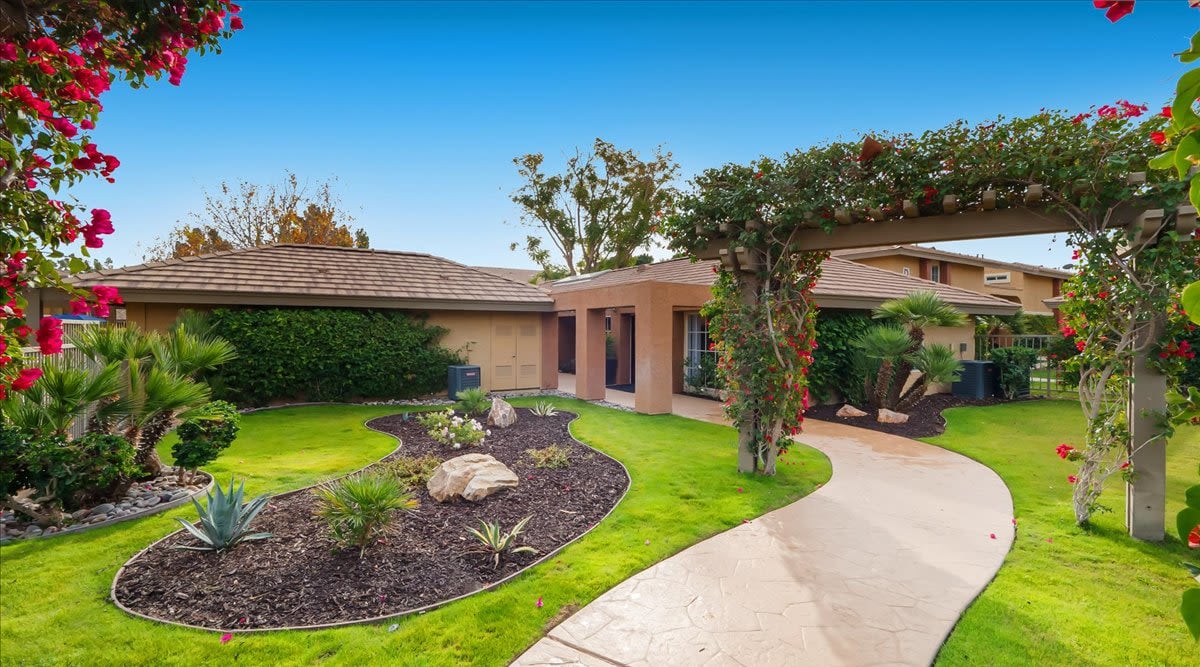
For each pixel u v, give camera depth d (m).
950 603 3.81
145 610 3.58
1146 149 4.25
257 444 8.21
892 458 7.82
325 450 7.83
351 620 3.52
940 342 14.76
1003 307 16.14
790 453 8.02
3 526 4.79
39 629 3.34
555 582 4.03
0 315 2.42
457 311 14.18
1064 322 5.41
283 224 27.36
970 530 5.11
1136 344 4.85
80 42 2.79
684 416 11.09
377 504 4.38
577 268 34.72
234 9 3.11
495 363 14.75
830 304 12.23
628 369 17.69
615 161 32.47
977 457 7.86
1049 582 4.11
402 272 14.94
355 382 12.52
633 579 4.12
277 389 11.66
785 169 5.94
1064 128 4.55
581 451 7.91
